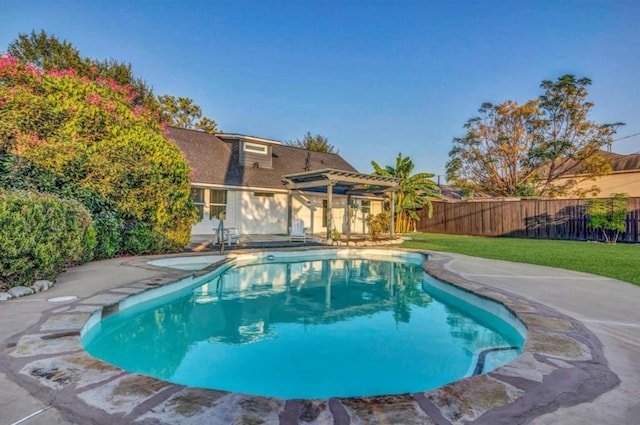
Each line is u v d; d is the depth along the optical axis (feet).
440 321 17.17
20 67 27.07
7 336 10.61
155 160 30.22
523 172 79.71
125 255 30.04
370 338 14.70
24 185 23.98
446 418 6.64
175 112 104.68
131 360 12.43
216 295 22.71
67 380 7.94
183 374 11.27
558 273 23.77
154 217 30.91
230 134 56.24
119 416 6.55
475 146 82.02
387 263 36.70
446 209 72.69
